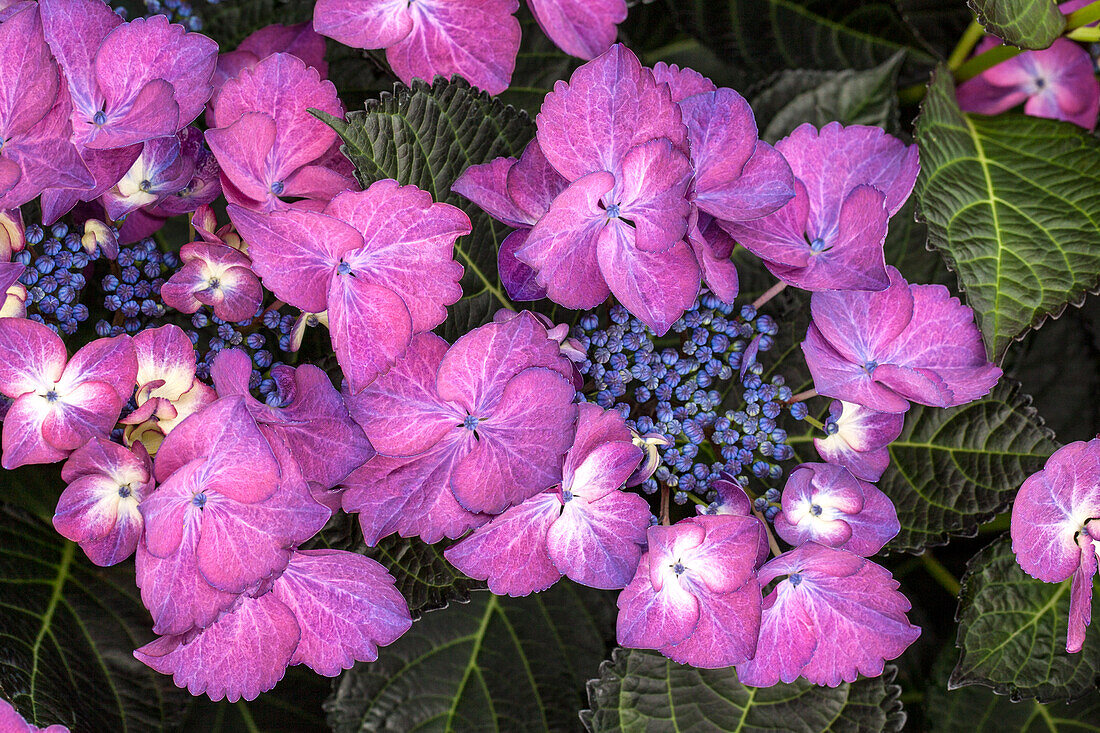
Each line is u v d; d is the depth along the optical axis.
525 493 0.58
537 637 0.67
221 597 0.58
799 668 0.62
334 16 0.62
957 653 0.68
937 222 0.66
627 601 0.60
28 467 0.64
